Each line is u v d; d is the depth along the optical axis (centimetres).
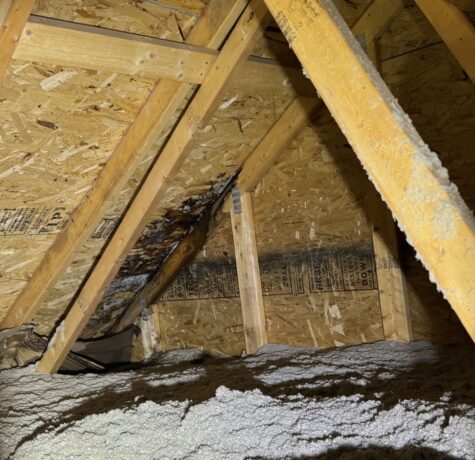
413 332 299
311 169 323
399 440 162
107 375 301
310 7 119
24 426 228
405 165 104
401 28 281
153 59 206
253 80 266
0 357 312
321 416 187
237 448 175
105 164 254
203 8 218
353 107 112
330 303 326
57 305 332
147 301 402
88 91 214
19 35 173
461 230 97
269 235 346
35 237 269
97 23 196
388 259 297
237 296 368
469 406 169
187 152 250
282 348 339
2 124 208
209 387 254
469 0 212
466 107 268
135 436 192
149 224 330
